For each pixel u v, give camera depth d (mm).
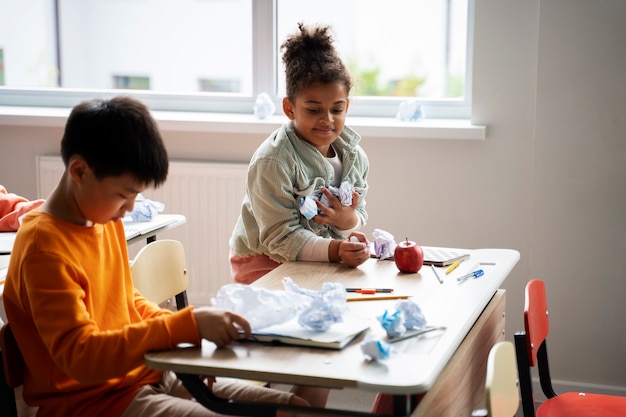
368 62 3250
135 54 3500
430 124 2881
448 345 1420
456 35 3125
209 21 3400
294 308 1459
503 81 2789
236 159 3070
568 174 2727
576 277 2775
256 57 3156
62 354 1384
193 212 3082
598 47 2639
